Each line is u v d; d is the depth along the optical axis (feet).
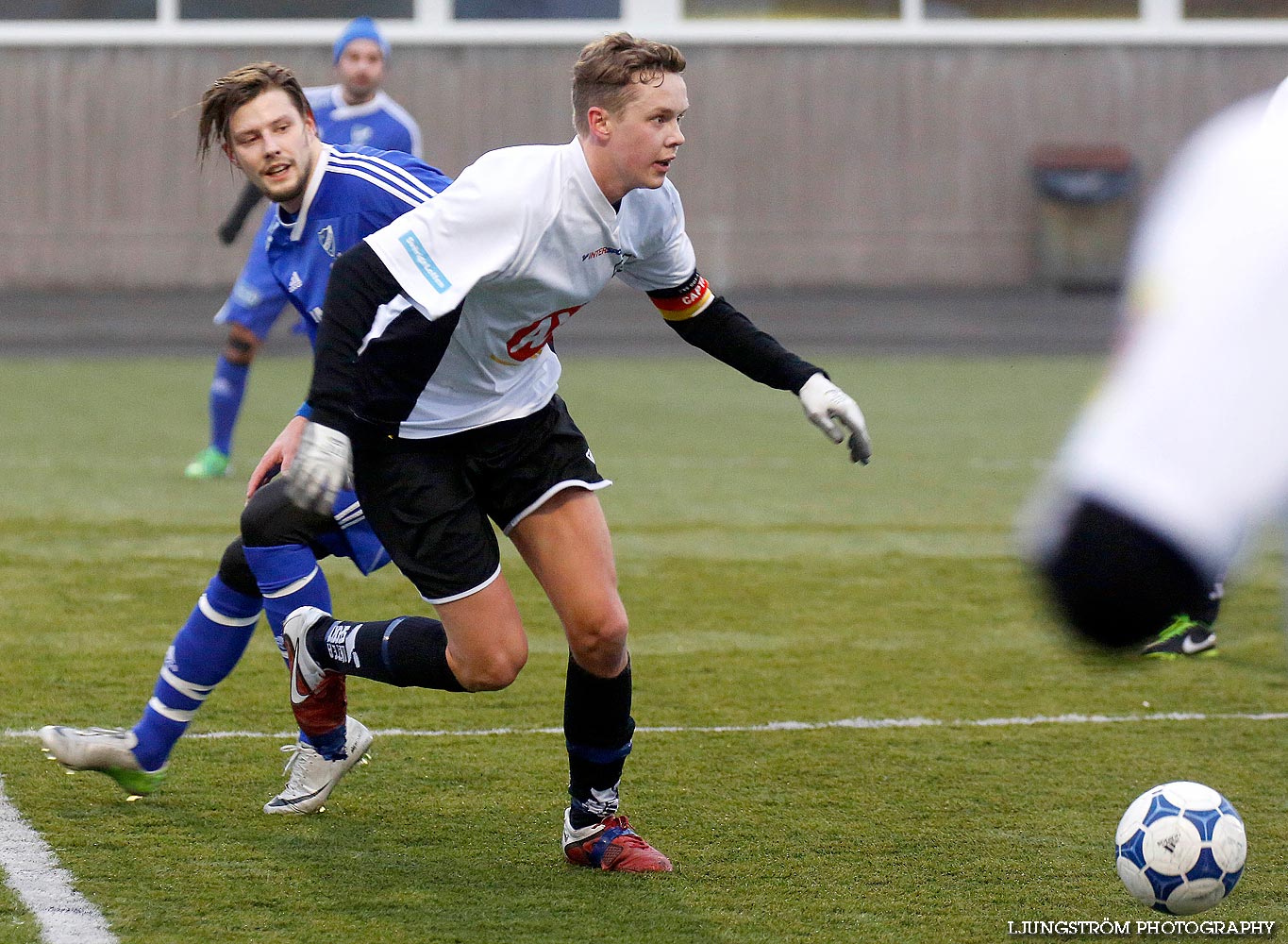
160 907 35.78
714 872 38.86
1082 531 12.64
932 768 47.80
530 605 70.13
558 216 35.40
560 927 35.09
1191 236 13.08
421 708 53.88
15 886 36.86
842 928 35.29
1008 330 193.77
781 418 134.10
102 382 152.15
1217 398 12.53
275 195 41.75
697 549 82.48
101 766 41.78
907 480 104.83
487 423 37.58
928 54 223.10
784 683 57.88
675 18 222.07
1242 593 74.13
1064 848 40.91
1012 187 225.35
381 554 42.86
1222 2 224.12
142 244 220.23
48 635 62.64
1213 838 34.86
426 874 38.45
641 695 56.18
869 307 208.74
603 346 186.29
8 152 217.97
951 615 69.31
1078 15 223.71
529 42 221.05
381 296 34.91
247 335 99.19
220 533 83.66
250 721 51.65
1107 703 55.47
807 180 224.74
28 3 215.92
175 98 218.59
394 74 220.64
